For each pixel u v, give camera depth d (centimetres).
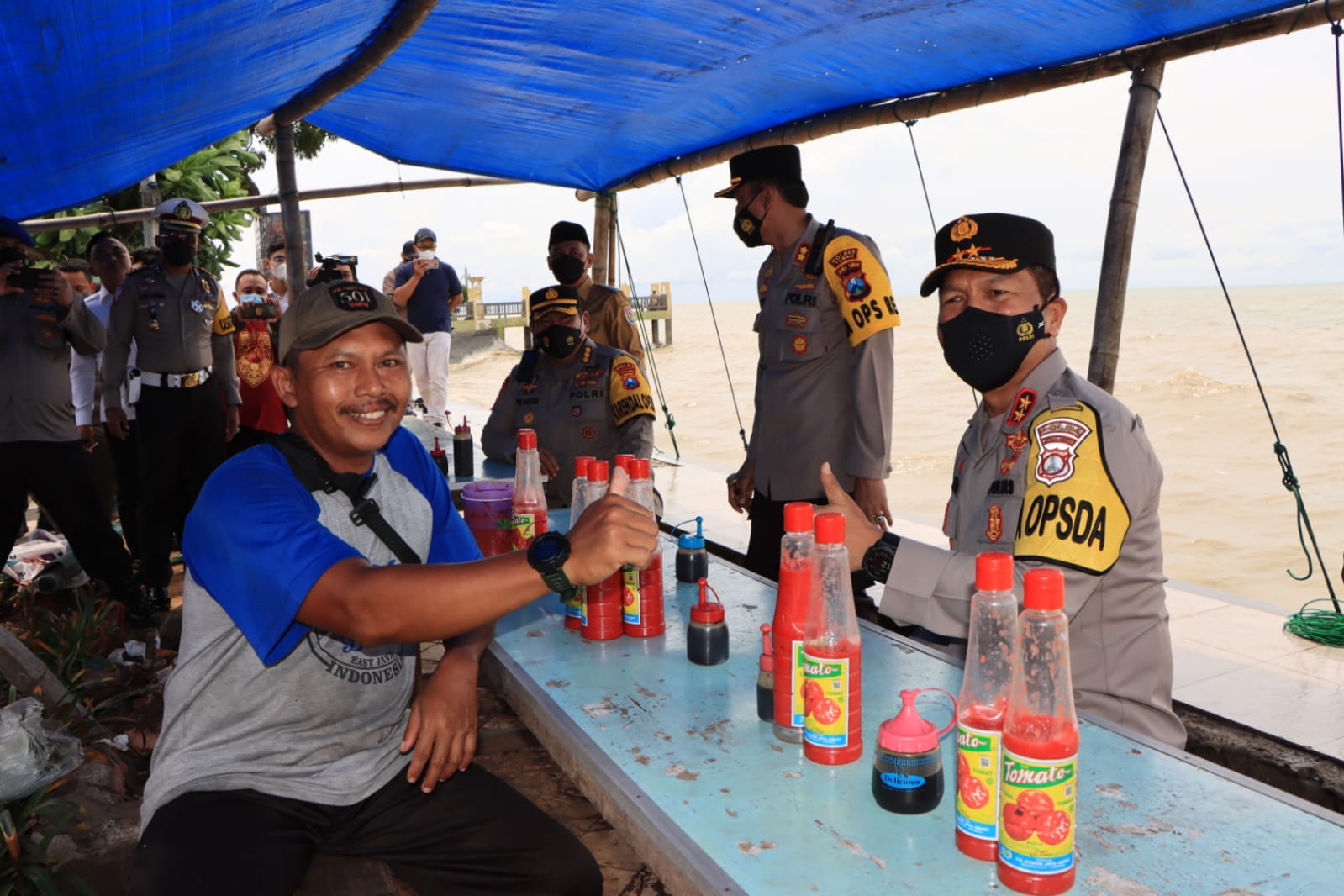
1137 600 164
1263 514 845
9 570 502
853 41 333
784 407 329
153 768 170
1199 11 282
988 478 178
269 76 374
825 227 319
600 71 401
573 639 199
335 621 144
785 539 147
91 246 582
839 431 323
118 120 340
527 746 326
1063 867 105
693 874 114
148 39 240
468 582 135
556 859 174
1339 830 117
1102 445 154
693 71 391
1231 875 108
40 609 455
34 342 426
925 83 377
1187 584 437
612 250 673
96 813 240
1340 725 291
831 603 137
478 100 465
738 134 486
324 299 162
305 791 169
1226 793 127
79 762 246
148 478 480
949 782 134
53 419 438
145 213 684
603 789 140
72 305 444
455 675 187
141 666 394
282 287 811
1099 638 165
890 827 121
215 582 153
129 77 276
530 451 230
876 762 126
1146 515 162
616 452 357
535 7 324
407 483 192
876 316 304
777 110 439
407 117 516
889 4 292
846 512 171
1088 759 137
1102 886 106
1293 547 720
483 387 2203
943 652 186
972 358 172
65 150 362
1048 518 153
